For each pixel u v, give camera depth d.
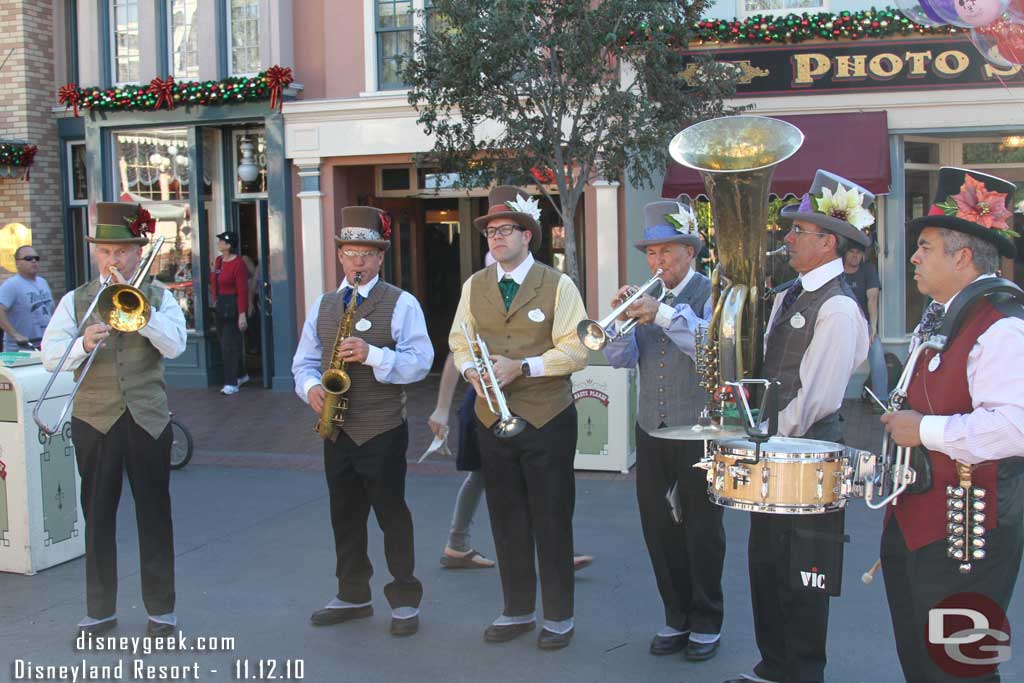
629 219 10.93
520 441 4.33
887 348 10.54
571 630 4.43
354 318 4.51
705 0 8.95
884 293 10.52
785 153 3.11
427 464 8.03
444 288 14.07
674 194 10.41
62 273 13.70
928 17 5.45
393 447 4.52
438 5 8.45
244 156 12.65
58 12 13.41
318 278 12.23
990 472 2.89
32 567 5.46
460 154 8.99
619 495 6.94
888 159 10.11
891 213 10.41
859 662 4.16
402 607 4.58
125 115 12.73
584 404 7.62
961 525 2.90
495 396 4.29
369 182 12.92
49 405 5.55
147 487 4.48
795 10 10.55
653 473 4.32
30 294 8.43
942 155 10.49
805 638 3.63
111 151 13.01
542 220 12.75
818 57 10.20
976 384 2.87
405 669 4.21
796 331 3.63
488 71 8.23
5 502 5.48
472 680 4.09
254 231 13.59
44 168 13.39
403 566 4.57
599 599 4.99
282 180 12.23
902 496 3.06
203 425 10.16
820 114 10.34
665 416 4.24
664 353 4.29
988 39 5.43
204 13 12.41
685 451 4.18
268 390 12.42
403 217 13.56
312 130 12.05
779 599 3.73
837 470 3.17
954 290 3.02
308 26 12.25
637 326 4.41
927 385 2.99
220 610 4.91
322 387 4.49
